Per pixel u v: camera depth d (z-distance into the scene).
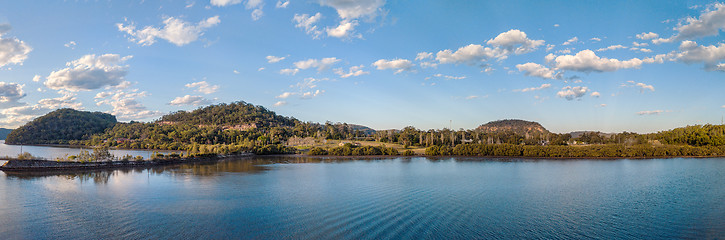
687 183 87.31
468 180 91.56
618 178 96.69
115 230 44.94
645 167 128.12
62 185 79.25
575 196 68.31
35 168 102.94
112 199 63.50
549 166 132.88
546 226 48.00
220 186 80.06
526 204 60.81
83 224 47.41
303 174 105.75
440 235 43.66
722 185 83.81
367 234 43.91
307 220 49.91
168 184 82.94
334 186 80.62
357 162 154.00
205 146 192.25
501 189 76.31
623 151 177.12
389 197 66.31
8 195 66.00
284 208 57.03
